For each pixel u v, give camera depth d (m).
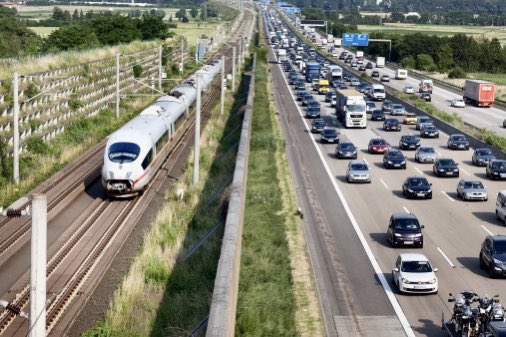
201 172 63.44
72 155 70.25
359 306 34.34
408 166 71.50
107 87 104.56
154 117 64.12
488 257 39.22
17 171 57.00
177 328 31.33
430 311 33.81
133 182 52.72
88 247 42.09
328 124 99.75
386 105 114.31
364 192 59.34
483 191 57.00
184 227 46.94
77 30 145.75
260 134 80.31
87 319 32.41
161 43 163.00
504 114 115.50
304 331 31.02
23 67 87.50
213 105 108.00
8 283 36.12
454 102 123.62
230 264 31.98
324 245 44.09
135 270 37.62
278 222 48.19
